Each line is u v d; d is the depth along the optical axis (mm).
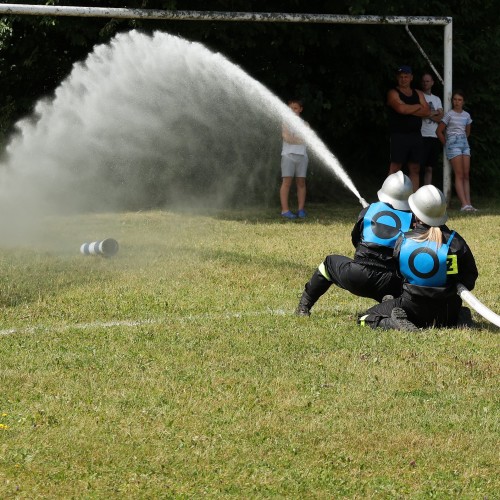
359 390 12820
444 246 15805
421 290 15938
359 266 16609
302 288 20516
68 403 12250
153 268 22219
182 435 11250
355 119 39562
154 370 13734
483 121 42719
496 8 42156
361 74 38750
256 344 15195
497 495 9867
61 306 18500
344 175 23703
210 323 16797
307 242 26812
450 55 35531
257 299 19297
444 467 10484
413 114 34625
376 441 11086
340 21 33188
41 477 10133
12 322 17172
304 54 38938
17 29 36344
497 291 20312
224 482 10062
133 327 16500
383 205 16781
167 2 32469
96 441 11016
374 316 16359
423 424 11617
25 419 11664
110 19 35062
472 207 35969
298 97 37531
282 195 33406
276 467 10430
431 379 13328
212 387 12961
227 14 31688
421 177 37719
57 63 37312
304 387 12977
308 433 11305
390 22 34094
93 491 9844
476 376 13500
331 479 10164
